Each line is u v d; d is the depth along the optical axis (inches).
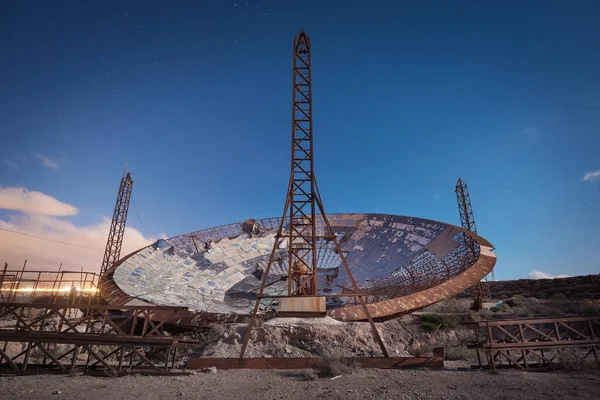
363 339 935.7
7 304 661.3
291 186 1052.5
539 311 1421.0
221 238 1852.9
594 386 455.5
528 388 453.7
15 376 598.9
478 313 1220.5
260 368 698.2
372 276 1625.2
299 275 1116.5
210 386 517.3
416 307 1061.1
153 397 446.0
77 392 469.7
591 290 1919.3
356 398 430.6
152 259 1537.9
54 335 636.1
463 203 2292.1
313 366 686.5
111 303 1162.0
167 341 626.5
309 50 1211.9
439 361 690.2
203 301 1402.6
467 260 1278.3
